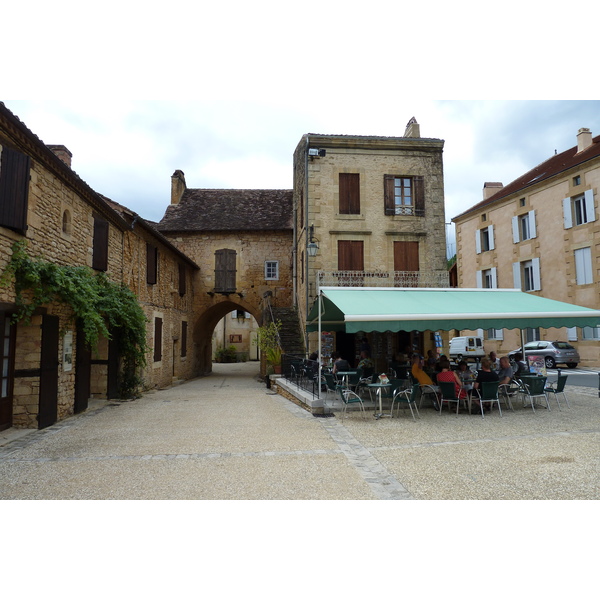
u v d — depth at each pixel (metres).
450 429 8.77
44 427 9.30
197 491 5.48
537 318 10.47
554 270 24.17
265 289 24.53
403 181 18.83
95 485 5.70
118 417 10.66
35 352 9.22
